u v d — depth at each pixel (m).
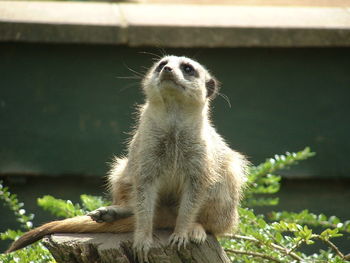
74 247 6.46
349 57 11.92
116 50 11.67
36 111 11.73
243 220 8.16
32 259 7.46
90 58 11.68
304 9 13.17
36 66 11.66
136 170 7.11
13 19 11.28
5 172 11.63
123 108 11.77
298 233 7.21
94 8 12.78
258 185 9.59
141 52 11.68
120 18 11.76
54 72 11.69
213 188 7.25
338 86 11.97
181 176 7.21
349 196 12.09
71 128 11.77
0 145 11.66
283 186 11.98
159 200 7.34
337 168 11.98
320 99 11.97
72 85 11.73
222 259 6.75
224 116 11.83
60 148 11.77
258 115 11.91
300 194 12.00
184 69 7.38
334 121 12.02
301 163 11.88
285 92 11.92
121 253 6.37
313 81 11.93
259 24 11.53
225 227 7.40
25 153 11.71
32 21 11.25
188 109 7.20
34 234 6.82
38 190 11.82
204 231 6.90
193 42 11.37
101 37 11.32
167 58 7.54
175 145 7.16
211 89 7.81
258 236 7.51
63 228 6.82
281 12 12.80
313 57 11.88
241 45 11.42
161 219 7.28
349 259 7.81
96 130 11.78
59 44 11.60
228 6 13.61
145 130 7.21
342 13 12.72
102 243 6.51
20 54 11.60
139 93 11.73
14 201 8.60
